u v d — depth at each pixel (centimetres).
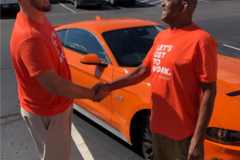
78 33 398
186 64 164
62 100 199
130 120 286
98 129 375
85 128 378
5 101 477
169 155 193
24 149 336
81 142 344
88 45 369
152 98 190
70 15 1587
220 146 212
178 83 170
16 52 175
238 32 1019
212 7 1845
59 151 210
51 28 197
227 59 346
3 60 729
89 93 195
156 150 202
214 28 1109
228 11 1619
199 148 165
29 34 168
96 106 341
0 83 563
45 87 175
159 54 179
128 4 2069
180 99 173
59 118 201
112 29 363
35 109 194
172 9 169
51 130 201
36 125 200
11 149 336
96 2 1814
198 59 161
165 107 180
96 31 360
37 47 168
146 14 1573
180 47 166
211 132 217
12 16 1569
